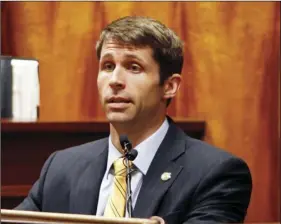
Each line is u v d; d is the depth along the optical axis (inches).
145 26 197.6
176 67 206.1
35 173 292.0
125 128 199.8
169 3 341.1
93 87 345.1
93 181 204.5
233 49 341.4
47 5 341.7
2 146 289.0
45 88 342.3
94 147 217.5
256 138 343.3
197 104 342.6
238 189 198.2
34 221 161.2
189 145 205.8
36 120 292.0
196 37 341.7
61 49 342.6
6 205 290.0
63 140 293.4
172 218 190.5
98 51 203.5
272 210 340.2
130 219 164.6
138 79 196.5
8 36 339.6
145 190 195.6
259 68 341.7
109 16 341.7
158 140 203.5
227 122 343.9
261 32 341.1
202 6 341.1
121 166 198.1
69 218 161.8
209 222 187.8
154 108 201.2
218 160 199.0
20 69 288.0
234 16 340.8
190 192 193.9
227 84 342.6
